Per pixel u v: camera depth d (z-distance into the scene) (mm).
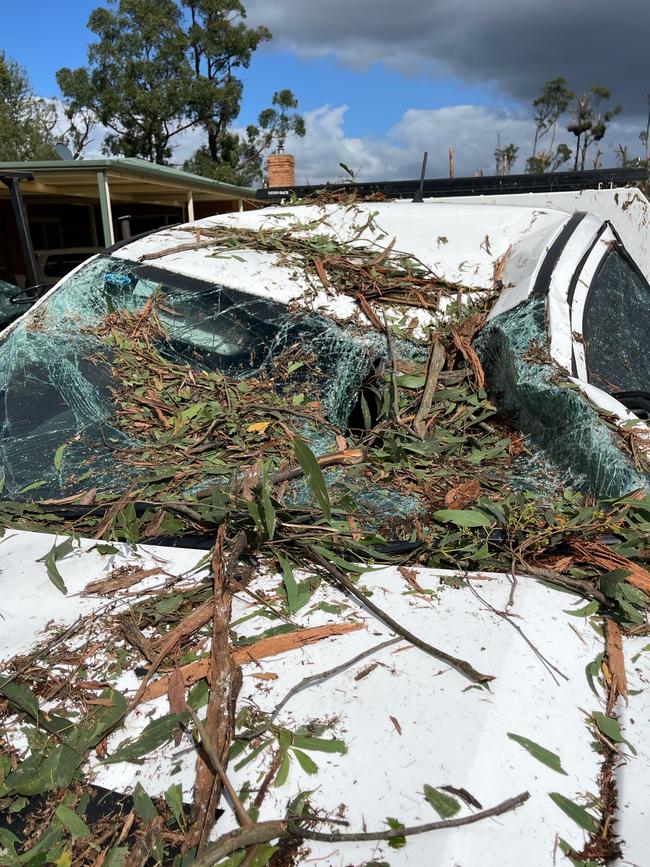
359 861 1077
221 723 1301
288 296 2965
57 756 1296
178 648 1509
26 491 2168
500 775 1190
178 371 2676
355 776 1199
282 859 1090
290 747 1259
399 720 1291
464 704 1314
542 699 1348
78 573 1789
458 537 1856
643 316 3281
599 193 4207
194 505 1976
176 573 1763
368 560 1815
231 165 30469
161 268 3055
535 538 1826
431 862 1063
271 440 2361
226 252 3225
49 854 1147
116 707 1384
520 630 1513
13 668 1491
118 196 13852
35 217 14406
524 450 2379
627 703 1368
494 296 2986
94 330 2803
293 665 1438
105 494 2113
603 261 3080
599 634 1546
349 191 4297
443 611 1581
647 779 1215
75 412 2471
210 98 27172
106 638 1557
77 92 26828
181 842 1144
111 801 1229
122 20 26266
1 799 1243
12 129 26594
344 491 2111
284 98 30797
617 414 2219
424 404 2613
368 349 2793
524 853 1085
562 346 2479
